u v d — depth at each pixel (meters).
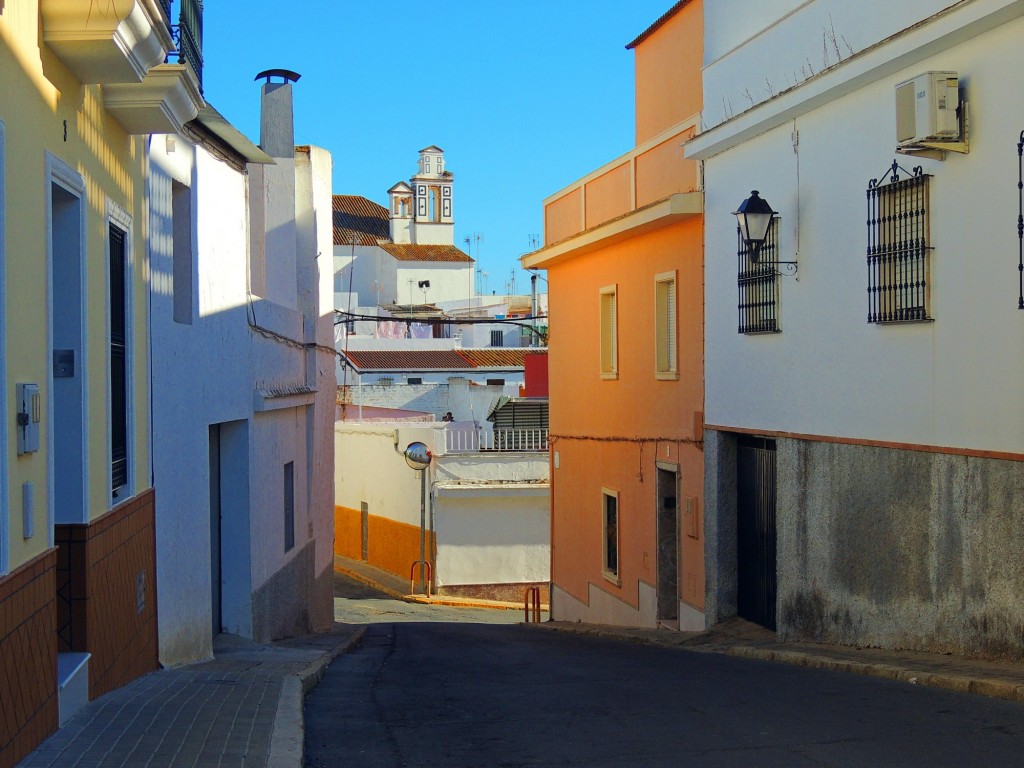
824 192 11.69
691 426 15.30
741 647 12.16
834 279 11.50
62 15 6.44
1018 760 5.91
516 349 52.22
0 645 5.43
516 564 28.30
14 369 5.82
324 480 19.22
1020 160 8.63
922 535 9.99
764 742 6.67
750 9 13.84
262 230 15.05
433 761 6.33
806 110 11.98
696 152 14.52
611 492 18.66
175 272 11.03
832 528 11.54
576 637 17.08
